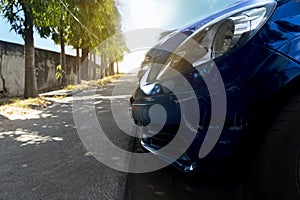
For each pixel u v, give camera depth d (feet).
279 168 3.83
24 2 19.52
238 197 4.54
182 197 5.30
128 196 5.45
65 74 38.83
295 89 3.75
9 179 6.40
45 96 26.04
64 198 5.44
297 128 3.73
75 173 6.72
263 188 3.94
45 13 20.85
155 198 5.33
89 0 24.00
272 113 3.80
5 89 26.66
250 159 3.96
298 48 3.81
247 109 3.83
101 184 6.07
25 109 17.57
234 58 4.02
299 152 3.76
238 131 3.88
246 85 3.85
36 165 7.30
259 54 3.87
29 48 23.39
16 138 10.18
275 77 3.76
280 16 4.03
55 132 11.06
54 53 37.96
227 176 4.13
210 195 5.14
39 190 5.81
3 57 26.25
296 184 3.81
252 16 4.19
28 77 23.57
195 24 5.95
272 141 3.83
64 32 31.40
